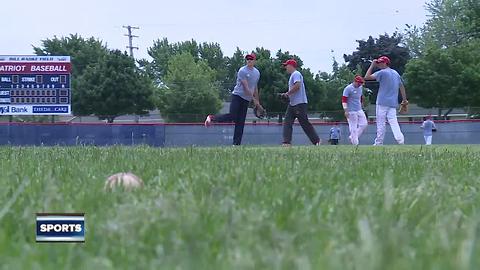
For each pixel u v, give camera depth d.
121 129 143.50
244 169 20.28
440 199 13.57
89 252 8.38
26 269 6.98
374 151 36.59
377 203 12.28
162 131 146.75
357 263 6.73
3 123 136.25
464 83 197.25
